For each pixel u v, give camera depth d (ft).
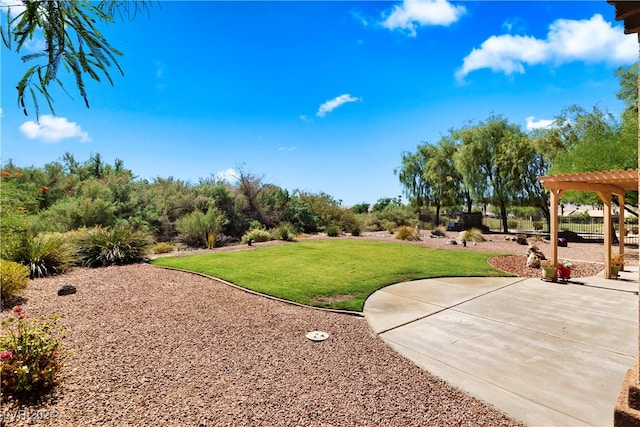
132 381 9.68
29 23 4.07
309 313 16.78
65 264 24.22
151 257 31.99
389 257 33.65
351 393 9.53
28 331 9.56
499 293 21.06
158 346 12.19
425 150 89.15
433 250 40.01
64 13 4.18
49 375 8.95
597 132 48.19
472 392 9.81
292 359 11.61
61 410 8.14
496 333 14.47
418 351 12.63
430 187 89.04
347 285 22.15
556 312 17.33
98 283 20.77
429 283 23.47
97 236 29.12
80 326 13.65
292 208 63.87
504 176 69.10
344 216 69.72
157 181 59.36
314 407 8.75
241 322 15.11
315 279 23.54
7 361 8.63
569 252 42.11
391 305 18.34
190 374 10.28
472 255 36.65
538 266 29.99
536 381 10.48
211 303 17.74
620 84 49.60
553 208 25.63
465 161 73.00
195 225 45.98
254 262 29.68
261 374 10.47
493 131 72.18
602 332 14.57
